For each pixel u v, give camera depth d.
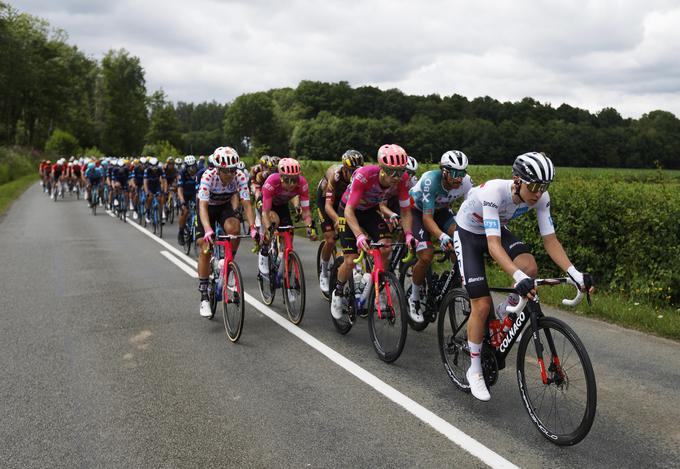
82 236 11.67
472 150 63.22
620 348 4.57
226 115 99.12
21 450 3.00
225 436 3.13
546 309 5.79
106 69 83.56
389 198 5.01
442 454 2.90
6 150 47.75
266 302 6.16
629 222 6.13
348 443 3.03
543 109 69.75
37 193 26.45
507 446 2.98
